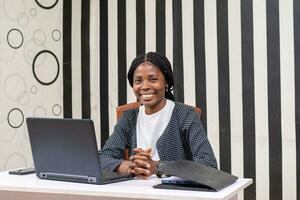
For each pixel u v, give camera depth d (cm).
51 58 379
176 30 362
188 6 357
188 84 358
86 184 169
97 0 393
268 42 329
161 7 368
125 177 178
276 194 327
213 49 348
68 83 390
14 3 346
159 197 151
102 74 391
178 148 210
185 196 148
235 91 341
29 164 361
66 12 389
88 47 394
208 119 350
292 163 321
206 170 174
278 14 326
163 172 167
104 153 213
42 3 370
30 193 195
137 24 378
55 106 383
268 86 329
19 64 351
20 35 352
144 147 211
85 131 165
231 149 342
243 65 338
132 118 223
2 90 338
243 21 338
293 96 321
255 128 334
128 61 382
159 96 212
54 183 171
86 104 394
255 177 334
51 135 173
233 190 159
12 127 346
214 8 348
